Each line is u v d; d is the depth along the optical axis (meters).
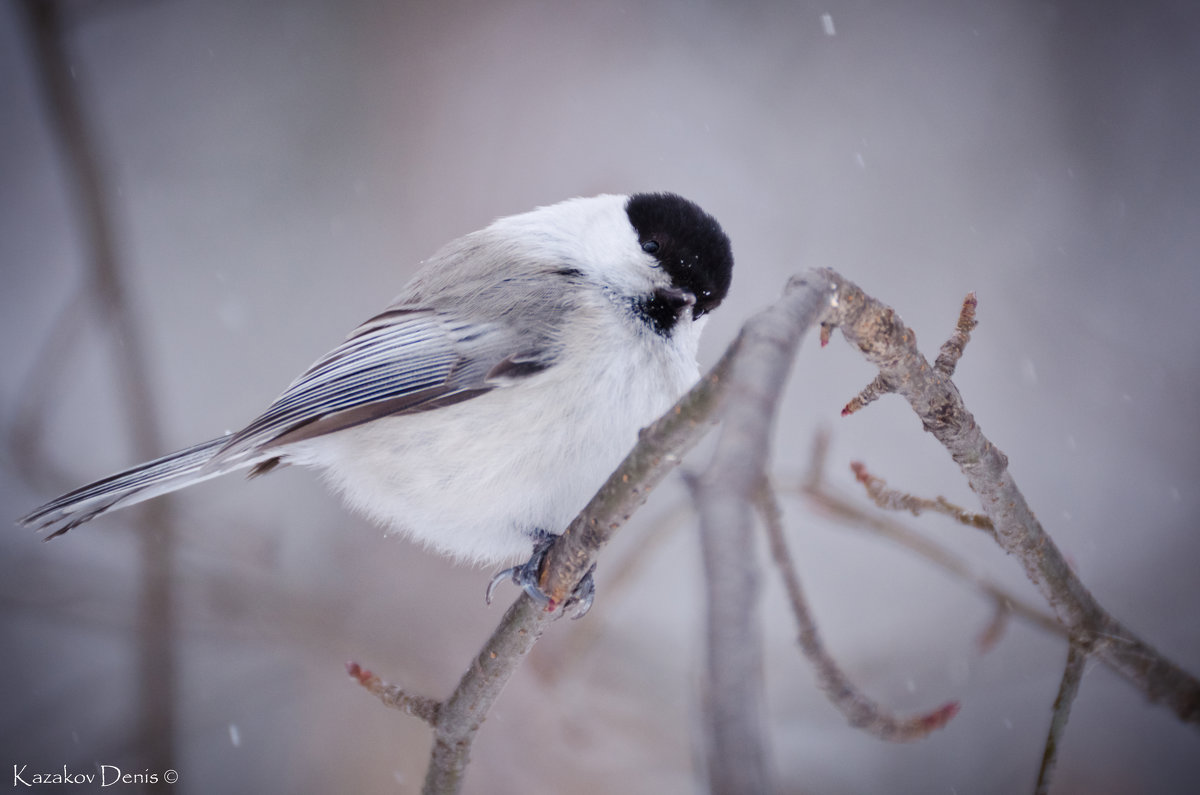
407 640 2.12
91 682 2.12
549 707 2.11
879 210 2.18
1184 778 2.11
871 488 2.03
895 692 2.11
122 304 2.11
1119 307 2.17
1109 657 2.01
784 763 2.11
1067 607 2.01
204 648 2.13
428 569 2.14
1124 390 2.16
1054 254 2.18
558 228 2.06
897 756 2.11
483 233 2.07
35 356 2.17
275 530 2.12
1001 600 2.06
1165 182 2.19
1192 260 2.17
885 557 2.14
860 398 2.00
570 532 2.01
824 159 2.19
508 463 2.04
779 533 2.03
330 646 2.11
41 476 2.11
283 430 2.05
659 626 2.13
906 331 2.00
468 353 2.04
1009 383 2.16
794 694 2.11
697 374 2.05
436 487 2.04
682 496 2.09
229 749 2.12
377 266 2.19
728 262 2.06
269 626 2.11
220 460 2.05
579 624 2.10
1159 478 2.15
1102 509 2.14
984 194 2.19
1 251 2.18
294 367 2.17
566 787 2.11
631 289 2.05
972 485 2.01
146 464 2.05
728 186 2.19
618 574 2.09
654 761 2.10
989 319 2.17
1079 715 2.11
